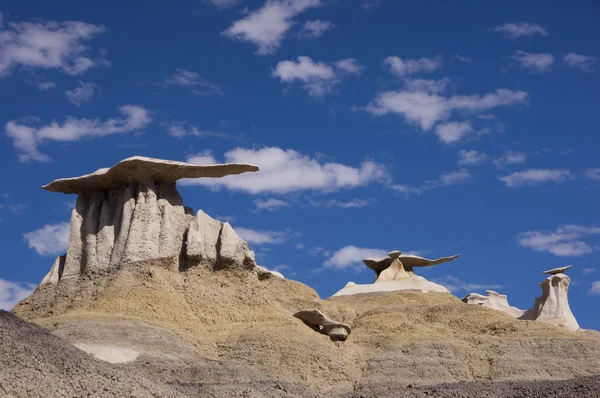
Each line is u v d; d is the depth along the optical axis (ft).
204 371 238.07
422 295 332.39
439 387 237.45
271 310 279.69
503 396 225.35
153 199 284.00
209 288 279.90
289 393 232.73
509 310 368.89
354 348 271.69
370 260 372.79
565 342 267.18
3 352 199.62
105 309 258.98
